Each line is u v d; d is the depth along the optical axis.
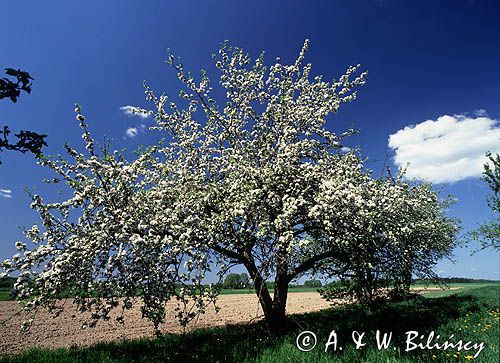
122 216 9.11
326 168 11.21
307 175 10.56
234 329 12.73
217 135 13.59
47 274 7.94
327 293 17.52
